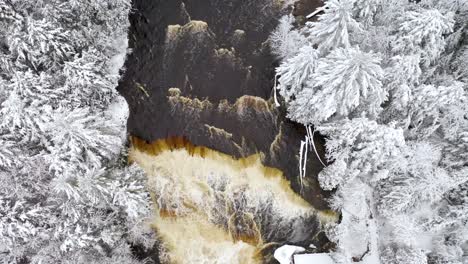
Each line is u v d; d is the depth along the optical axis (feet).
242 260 72.95
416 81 60.34
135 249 71.51
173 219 73.61
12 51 59.82
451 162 63.82
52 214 60.75
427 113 62.13
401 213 66.85
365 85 54.65
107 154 63.52
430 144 64.95
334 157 66.18
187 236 73.31
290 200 73.87
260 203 73.92
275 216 73.67
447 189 63.36
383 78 59.21
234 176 74.23
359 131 58.80
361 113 62.80
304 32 72.43
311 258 71.51
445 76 64.85
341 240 69.87
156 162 74.38
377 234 69.67
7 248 60.85
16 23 58.08
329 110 59.52
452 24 57.82
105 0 68.28
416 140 66.23
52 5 61.52
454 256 64.64
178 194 73.82
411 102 61.87
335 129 64.28
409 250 64.39
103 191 59.31
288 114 72.69
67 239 58.95
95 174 59.11
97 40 69.31
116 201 61.93
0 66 60.64
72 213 60.18
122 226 68.03
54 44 59.88
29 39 57.88
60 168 57.00
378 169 64.85
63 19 63.52
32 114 57.16
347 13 54.90
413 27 57.67
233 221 73.61
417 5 63.67
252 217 73.72
